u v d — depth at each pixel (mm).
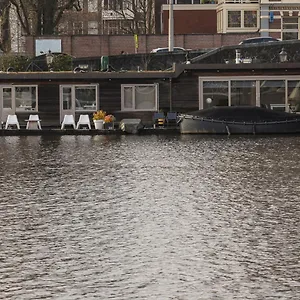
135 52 108062
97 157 54906
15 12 132250
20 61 86500
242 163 50594
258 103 75938
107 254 28344
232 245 29250
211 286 24906
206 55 84875
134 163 51344
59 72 76562
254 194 38969
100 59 89562
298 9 126312
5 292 24641
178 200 37688
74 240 30266
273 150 58031
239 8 130625
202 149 59469
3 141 67938
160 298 23969
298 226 31938
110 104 77000
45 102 76875
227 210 35219
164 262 27312
